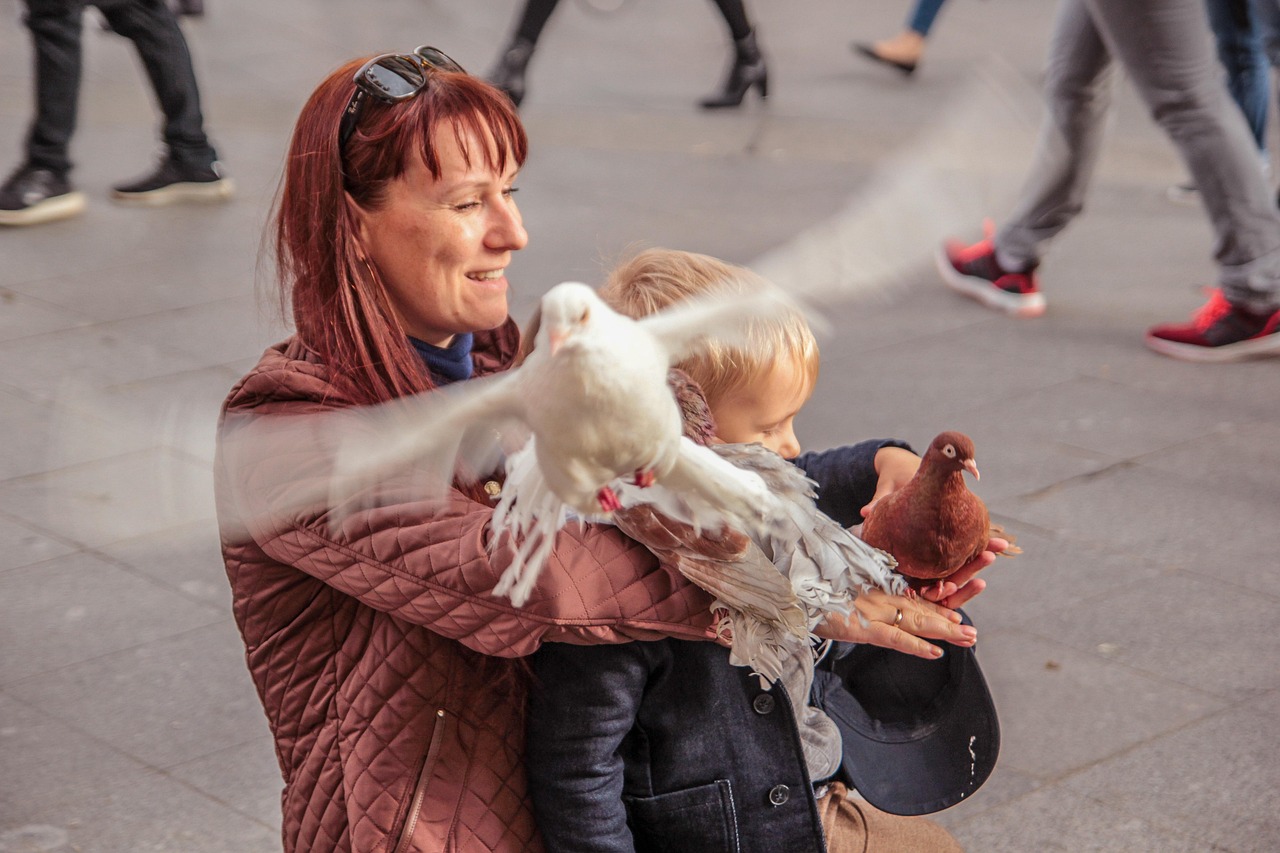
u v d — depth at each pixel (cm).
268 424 174
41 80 787
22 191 792
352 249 185
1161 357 654
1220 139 622
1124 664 414
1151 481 531
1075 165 682
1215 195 632
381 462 155
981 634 431
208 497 147
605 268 224
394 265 187
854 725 221
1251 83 784
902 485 221
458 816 183
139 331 651
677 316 150
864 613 183
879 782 218
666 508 165
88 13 1246
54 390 583
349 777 185
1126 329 688
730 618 170
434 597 171
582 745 181
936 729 221
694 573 167
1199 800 355
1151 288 741
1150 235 823
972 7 1465
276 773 365
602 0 1488
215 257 753
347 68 189
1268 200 635
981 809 354
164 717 388
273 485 171
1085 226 841
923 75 1175
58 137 798
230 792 357
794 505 170
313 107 187
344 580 175
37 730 380
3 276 723
